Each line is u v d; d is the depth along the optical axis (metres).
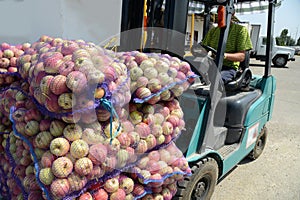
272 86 3.79
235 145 3.04
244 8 3.88
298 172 3.53
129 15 2.33
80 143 1.37
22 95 1.67
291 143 4.48
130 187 1.62
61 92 1.32
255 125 3.37
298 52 25.33
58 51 1.50
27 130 1.48
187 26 2.27
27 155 1.61
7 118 1.85
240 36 3.22
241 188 3.07
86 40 2.30
